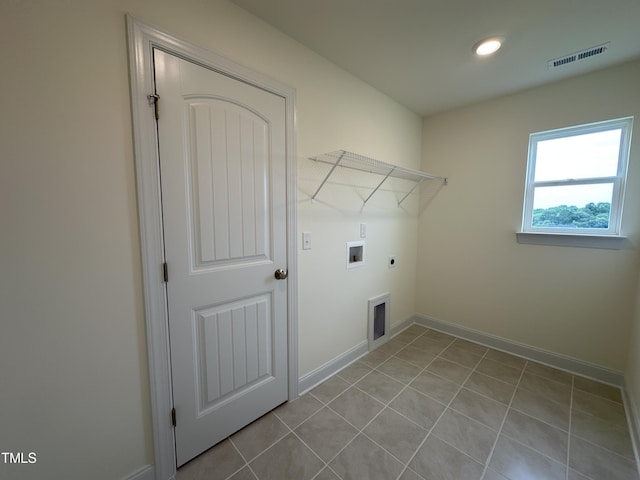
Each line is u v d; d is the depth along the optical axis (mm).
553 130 2059
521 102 2186
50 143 881
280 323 1643
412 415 1614
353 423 1553
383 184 2389
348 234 2096
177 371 1231
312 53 1678
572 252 2027
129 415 1109
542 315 2195
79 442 1007
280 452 1358
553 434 1469
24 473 917
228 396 1436
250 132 1393
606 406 1685
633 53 1651
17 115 826
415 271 2961
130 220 1055
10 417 882
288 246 1637
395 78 2004
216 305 1348
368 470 1261
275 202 1544
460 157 2549
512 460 1312
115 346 1058
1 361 857
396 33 1507
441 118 2652
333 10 1335
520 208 2246
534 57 1711
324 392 1838
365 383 1938
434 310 2857
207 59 1209
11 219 841
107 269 1019
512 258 2312
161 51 1079
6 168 823
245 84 1353
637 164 1754
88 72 931
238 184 1366
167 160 1126
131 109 1021
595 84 1866
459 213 2600
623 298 1852
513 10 1315
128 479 1124
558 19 1367
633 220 1788
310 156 1728
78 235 952
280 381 1677
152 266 1117
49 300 916
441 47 1630
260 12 1354
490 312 2471
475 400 1749
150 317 1126
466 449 1375
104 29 952
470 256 2559
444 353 2367
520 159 2219
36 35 839
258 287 1504
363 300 2297
